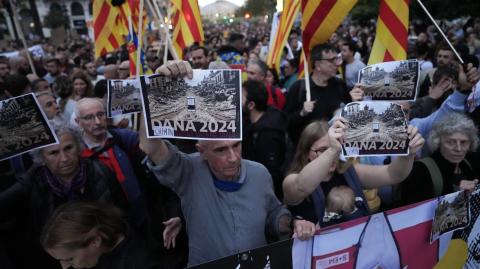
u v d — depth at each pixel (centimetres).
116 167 257
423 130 289
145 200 261
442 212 177
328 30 335
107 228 148
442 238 182
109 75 566
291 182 191
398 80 258
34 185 224
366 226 164
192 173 180
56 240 142
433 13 1247
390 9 320
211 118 157
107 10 534
